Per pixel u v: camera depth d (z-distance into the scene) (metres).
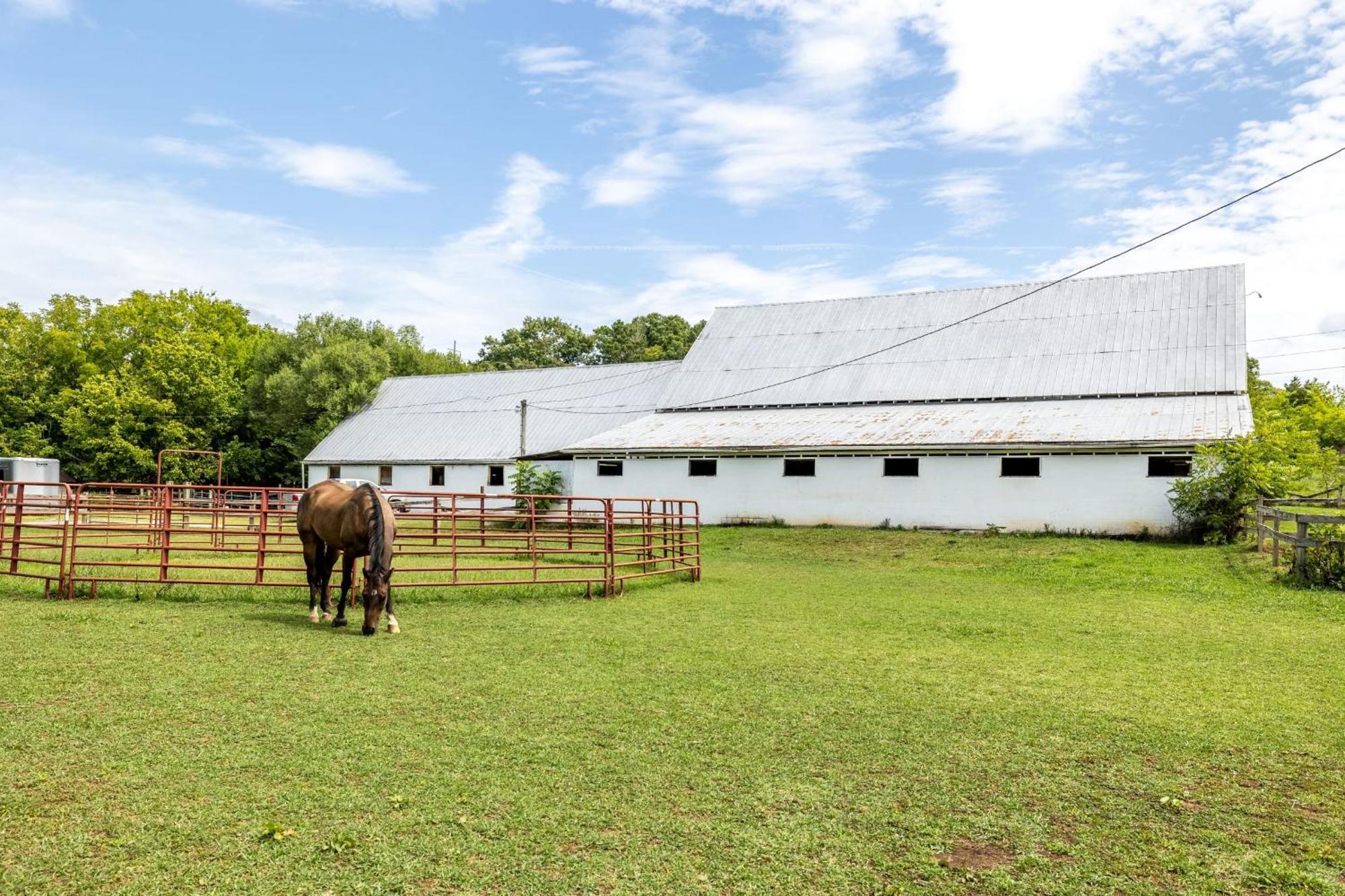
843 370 31.86
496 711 6.83
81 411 46.88
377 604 9.77
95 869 4.14
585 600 13.13
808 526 25.92
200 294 61.31
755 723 6.64
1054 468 22.92
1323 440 34.00
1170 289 29.67
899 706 7.18
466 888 4.08
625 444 28.81
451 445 39.22
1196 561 17.12
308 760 5.65
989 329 31.12
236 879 4.09
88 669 7.77
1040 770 5.71
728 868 4.32
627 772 5.57
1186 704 7.30
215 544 17.98
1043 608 12.66
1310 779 5.59
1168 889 4.18
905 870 4.34
